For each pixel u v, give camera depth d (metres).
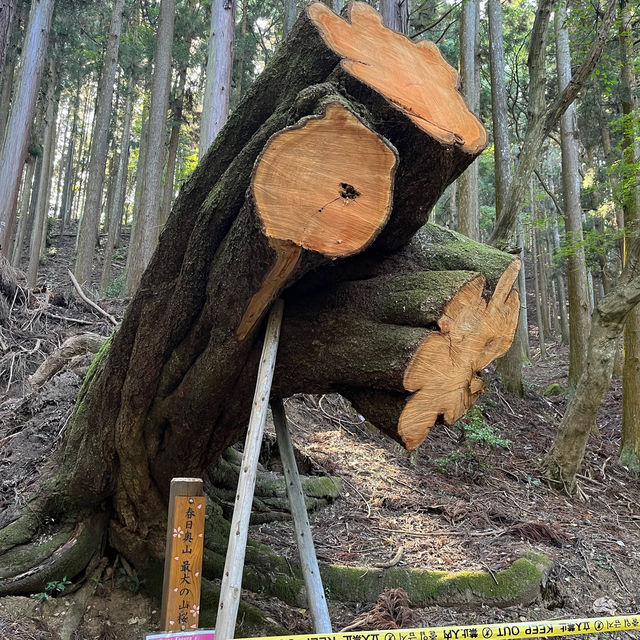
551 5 6.04
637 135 7.68
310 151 1.74
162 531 3.15
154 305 2.46
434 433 7.22
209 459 2.97
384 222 1.76
